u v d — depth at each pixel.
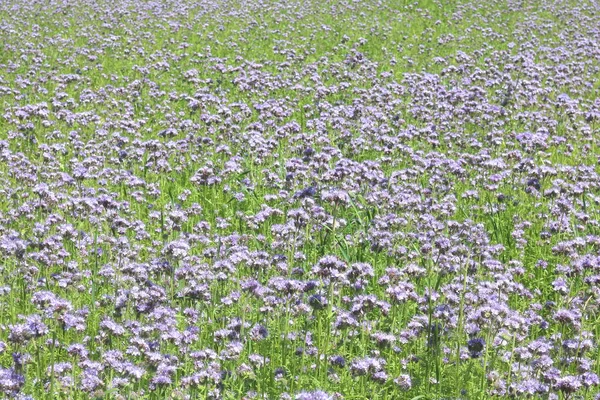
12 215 12.92
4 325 9.44
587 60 28.92
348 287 10.39
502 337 8.81
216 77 25.03
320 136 16.80
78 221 12.99
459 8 40.91
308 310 9.03
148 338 8.77
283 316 9.59
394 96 22.34
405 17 38.84
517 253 12.40
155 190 14.70
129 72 26.27
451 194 14.52
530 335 9.89
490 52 30.30
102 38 31.38
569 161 17.72
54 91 22.62
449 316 9.20
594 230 13.29
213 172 15.44
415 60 28.84
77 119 19.03
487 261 11.04
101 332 8.62
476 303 9.54
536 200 14.85
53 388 7.66
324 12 39.28
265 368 8.44
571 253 11.60
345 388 8.23
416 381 8.58
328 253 11.31
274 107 18.75
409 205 13.08
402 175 14.27
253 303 9.84
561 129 20.25
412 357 8.86
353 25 35.84
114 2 41.59
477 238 11.65
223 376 8.16
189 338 8.54
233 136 17.89
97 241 12.19
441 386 8.52
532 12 40.03
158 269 10.14
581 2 43.38
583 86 24.56
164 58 27.81
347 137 17.25
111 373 7.72
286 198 13.35
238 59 27.64
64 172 15.09
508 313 8.60
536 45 31.94
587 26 35.62
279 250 11.31
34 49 28.98
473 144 17.67
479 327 8.98
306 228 11.28
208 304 9.84
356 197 13.35
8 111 20.53
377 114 18.97
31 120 19.31
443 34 34.25
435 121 19.73
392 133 19.12
